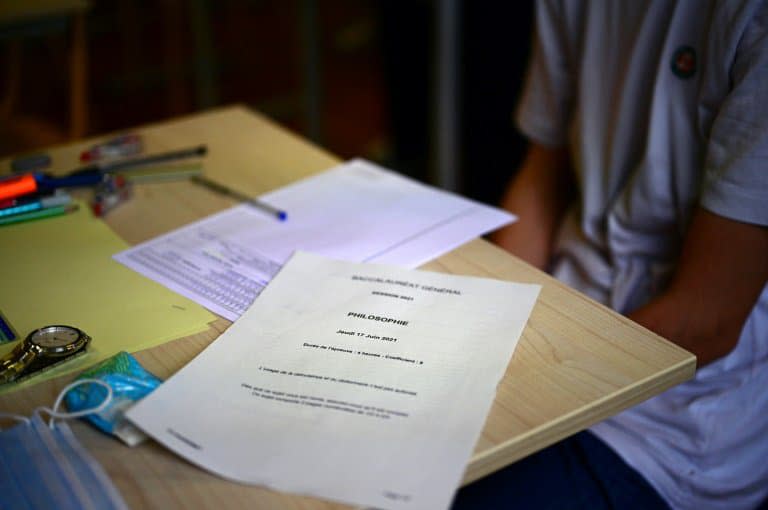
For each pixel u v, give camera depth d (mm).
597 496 927
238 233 914
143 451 586
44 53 3469
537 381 647
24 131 1854
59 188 1016
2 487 554
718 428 974
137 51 3756
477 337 703
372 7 4164
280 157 1120
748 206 895
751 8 869
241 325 733
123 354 673
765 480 1025
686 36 967
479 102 2402
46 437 599
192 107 3412
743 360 1016
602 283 1142
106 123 3326
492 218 929
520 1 2180
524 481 930
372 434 592
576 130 1177
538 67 1247
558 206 1309
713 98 949
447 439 583
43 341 698
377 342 701
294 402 629
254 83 3607
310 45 2830
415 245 873
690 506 978
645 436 960
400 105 2805
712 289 942
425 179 2838
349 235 901
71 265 849
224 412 618
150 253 873
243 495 544
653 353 683
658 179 1033
